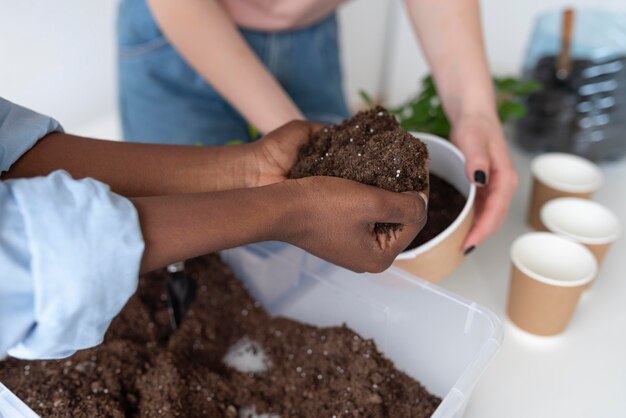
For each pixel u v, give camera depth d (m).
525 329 0.68
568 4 1.13
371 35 1.48
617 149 0.90
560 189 0.76
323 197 0.46
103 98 1.23
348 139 0.55
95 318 0.41
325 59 0.96
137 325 0.66
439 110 0.82
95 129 1.16
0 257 0.37
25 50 1.07
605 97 0.88
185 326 0.66
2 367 0.62
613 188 0.87
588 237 0.72
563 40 0.90
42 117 0.52
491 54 1.24
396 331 0.63
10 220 0.38
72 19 1.10
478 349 0.57
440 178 0.71
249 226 0.44
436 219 0.67
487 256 0.77
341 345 0.64
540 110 0.90
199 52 0.75
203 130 0.90
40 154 0.52
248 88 0.75
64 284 0.39
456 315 0.58
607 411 0.60
